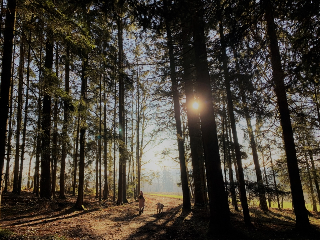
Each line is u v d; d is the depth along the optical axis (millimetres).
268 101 7227
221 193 7824
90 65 13172
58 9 7625
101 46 13461
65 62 13109
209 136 8273
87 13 10227
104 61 12953
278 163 14180
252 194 9203
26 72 14750
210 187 7988
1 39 7430
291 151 8812
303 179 16750
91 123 14648
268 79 6172
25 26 7430
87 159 20484
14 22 6762
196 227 8852
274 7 5422
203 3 5645
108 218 10969
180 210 13500
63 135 12352
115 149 16125
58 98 9258
